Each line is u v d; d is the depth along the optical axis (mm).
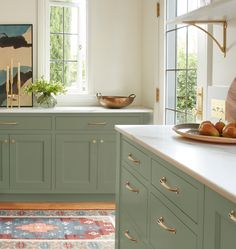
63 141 4465
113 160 4508
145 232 2334
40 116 4418
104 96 4688
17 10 4812
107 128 4469
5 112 4383
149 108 4664
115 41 4992
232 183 1434
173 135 2516
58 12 4984
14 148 4441
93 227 3842
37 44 4863
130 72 5031
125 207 2771
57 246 3408
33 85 4660
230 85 2586
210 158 1856
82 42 5059
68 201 4586
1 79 4789
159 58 4297
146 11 4758
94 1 4930
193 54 3432
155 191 2154
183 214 1785
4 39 4801
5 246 3393
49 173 4484
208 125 2342
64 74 5047
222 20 2709
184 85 3662
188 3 3555
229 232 1369
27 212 4246
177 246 1859
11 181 4473
